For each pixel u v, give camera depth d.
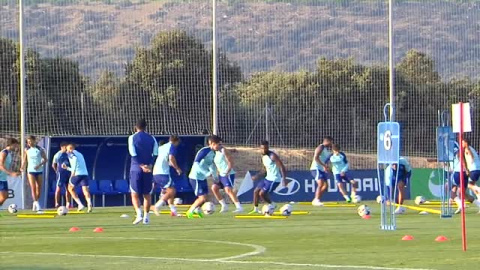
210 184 50.00
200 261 20.27
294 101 53.06
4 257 21.66
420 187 51.91
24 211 44.78
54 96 50.97
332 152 48.09
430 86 53.94
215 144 38.44
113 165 51.28
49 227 32.81
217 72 51.09
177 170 38.59
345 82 53.47
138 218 33.94
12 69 50.12
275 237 27.12
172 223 34.12
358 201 47.59
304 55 55.47
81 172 43.22
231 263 19.80
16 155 48.50
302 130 52.84
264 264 19.53
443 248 22.89
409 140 53.38
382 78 53.62
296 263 19.75
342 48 55.53
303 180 51.06
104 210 45.22
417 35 55.12
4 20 51.25
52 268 19.11
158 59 52.34
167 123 51.72
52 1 56.16
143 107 51.84
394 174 40.22
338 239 26.11
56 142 48.94
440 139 36.28
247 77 53.31
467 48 54.91
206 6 60.31
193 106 52.03
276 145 52.56
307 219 35.81
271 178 40.16
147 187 33.81
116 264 19.78
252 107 52.47
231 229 30.69
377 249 22.89
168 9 63.12
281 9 58.31
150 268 18.91
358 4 57.12
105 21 58.91
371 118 53.28
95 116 51.28
